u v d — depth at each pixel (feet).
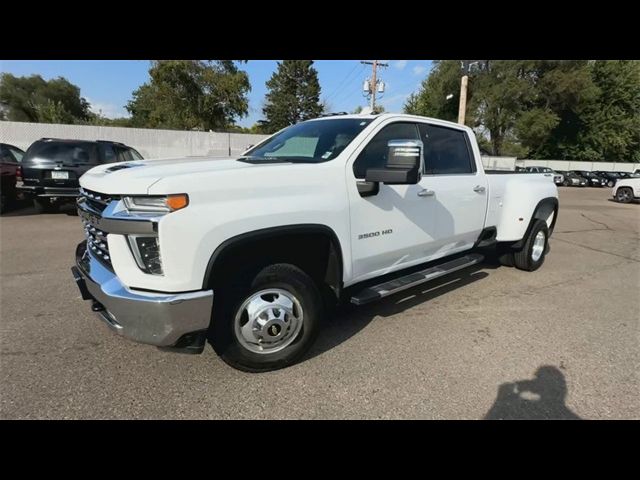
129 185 7.18
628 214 45.83
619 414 8.12
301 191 8.66
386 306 13.55
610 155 148.77
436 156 12.80
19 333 10.79
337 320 12.28
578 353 10.64
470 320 12.59
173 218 7.04
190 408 7.91
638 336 11.82
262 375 9.07
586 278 17.87
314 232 8.85
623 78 136.26
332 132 10.93
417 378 9.17
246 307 8.59
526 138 129.08
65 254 18.75
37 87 182.39
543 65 124.06
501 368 9.74
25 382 8.57
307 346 9.43
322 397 8.36
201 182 7.36
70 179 26.66
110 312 7.64
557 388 8.96
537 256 18.34
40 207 29.55
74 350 9.96
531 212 16.63
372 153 10.45
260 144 12.89
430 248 12.57
